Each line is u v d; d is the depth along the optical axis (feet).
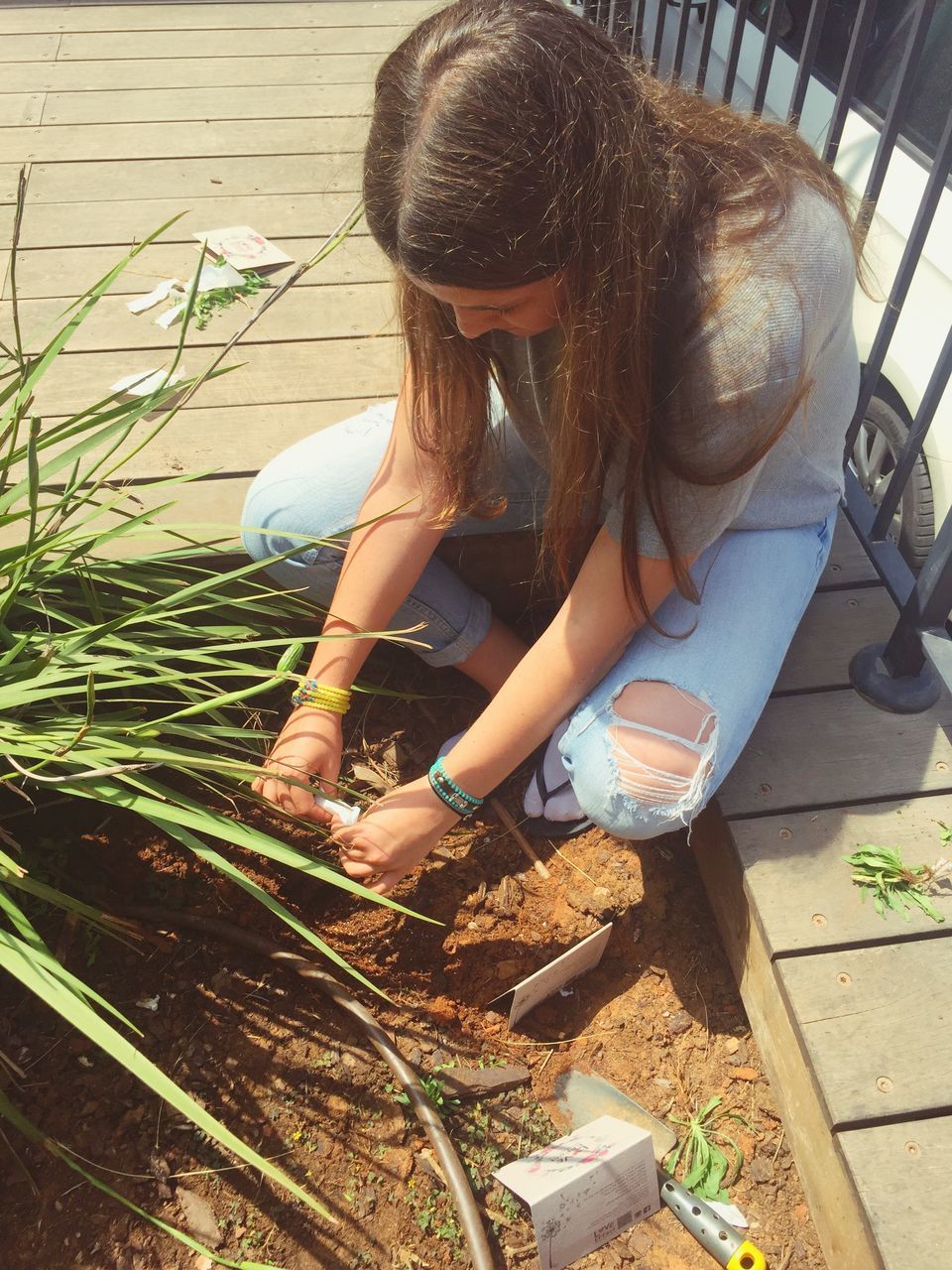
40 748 4.19
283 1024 4.93
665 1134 4.87
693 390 3.80
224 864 4.08
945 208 6.46
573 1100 4.97
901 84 5.27
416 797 4.74
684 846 5.89
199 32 12.15
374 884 5.18
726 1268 4.43
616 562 4.38
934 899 4.86
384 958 5.29
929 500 7.28
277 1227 4.38
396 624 5.83
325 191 9.43
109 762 4.33
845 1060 4.37
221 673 4.45
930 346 6.79
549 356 4.36
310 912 5.40
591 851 5.78
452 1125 4.80
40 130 10.19
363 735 6.17
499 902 5.54
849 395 4.88
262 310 5.11
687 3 7.91
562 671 4.52
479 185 3.10
